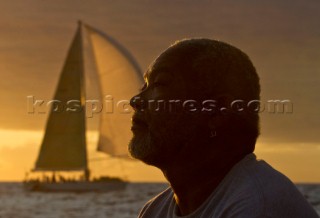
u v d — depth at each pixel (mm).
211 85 2031
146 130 2082
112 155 51719
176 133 2031
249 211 1826
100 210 43844
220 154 2023
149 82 2107
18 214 42469
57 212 43188
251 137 2047
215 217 1916
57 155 54906
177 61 2064
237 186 1932
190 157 2037
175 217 2105
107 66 48969
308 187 83438
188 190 2055
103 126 51938
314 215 1870
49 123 54750
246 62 2078
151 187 86875
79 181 56000
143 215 2277
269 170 1946
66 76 49625
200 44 2072
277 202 1834
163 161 2062
